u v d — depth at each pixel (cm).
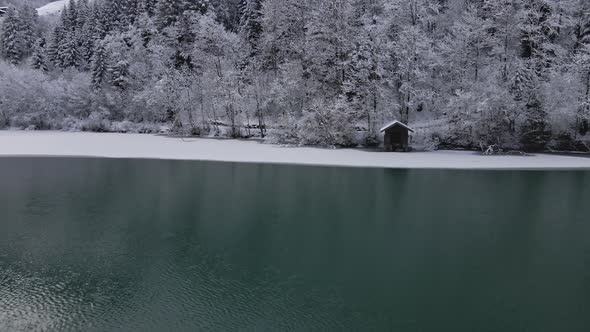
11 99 7281
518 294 1172
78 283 1223
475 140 4528
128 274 1288
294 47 5647
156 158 3953
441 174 3161
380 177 3020
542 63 4672
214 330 965
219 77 6184
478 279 1269
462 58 4922
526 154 4228
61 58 9025
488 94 4444
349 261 1409
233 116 6009
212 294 1154
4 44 9438
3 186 2598
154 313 1047
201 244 1567
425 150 4619
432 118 5438
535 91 4416
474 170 3369
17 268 1335
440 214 2022
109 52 7725
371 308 1078
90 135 6159
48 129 7381
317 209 2100
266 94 5884
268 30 6469
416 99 5069
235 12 9300
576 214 2039
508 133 4459
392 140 4544
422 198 2359
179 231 1723
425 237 1669
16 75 7375
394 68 5097
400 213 2034
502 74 4612
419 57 5009
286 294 1157
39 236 1650
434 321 1016
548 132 4541
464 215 2017
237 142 5353
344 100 4884
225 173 3150
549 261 1425
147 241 1595
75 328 977
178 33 7538
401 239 1639
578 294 1173
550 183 2823
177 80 6625
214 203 2206
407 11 5444
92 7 11669
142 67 7469
